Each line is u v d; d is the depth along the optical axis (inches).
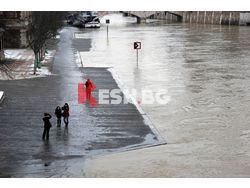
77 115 1262.3
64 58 2518.5
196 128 1157.7
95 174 840.3
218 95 1552.7
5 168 865.5
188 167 877.2
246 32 4429.1
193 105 1411.2
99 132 1106.1
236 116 1278.3
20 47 2903.5
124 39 3784.5
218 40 3619.6
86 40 3700.8
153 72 2039.9
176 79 1861.5
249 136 1087.6
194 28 5142.7
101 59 2496.3
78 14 5895.7
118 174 840.9
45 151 964.0
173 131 1130.7
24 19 2883.9
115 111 1316.4
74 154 948.6
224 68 2150.6
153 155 946.7
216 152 968.9
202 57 2571.4
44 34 2052.2
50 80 1790.1
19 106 1347.2
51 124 1150.3
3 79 1787.6
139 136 1077.8
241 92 1600.6
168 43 3408.0
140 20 6294.3
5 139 1040.8
